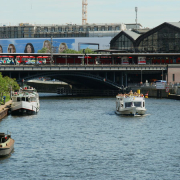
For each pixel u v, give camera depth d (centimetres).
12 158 9362
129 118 16050
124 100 17025
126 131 12962
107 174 8369
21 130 12925
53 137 11838
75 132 12719
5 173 8344
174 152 10006
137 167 8806
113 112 18175
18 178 8081
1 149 9350
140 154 9819
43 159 9331
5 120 15088
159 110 18750
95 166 8862
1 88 19900
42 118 15925
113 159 9394
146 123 14688
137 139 11606
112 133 12575
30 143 10925
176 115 16950
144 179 8094
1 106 17412
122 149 10312
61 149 10275
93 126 13950
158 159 9400
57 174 8338
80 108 19988
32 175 8256
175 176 8269
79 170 8594
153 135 12244
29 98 17212
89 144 10894
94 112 18188
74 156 9619
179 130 13175
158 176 8262
